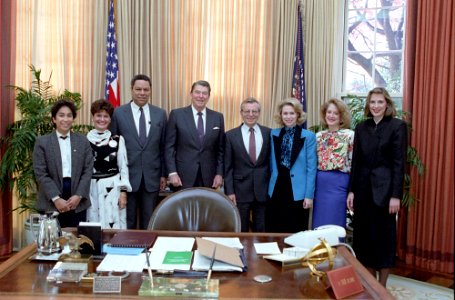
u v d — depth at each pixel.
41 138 3.12
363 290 1.47
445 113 3.95
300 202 3.32
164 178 3.61
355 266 1.72
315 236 1.88
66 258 1.66
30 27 4.41
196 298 1.36
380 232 3.12
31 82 4.28
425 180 4.07
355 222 3.22
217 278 1.54
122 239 1.96
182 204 2.36
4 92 4.23
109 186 3.25
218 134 3.54
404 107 4.22
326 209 3.26
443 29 3.92
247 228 3.47
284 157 3.34
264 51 4.68
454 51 3.87
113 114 3.46
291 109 3.32
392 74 4.68
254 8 4.67
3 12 4.19
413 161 3.99
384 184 3.06
